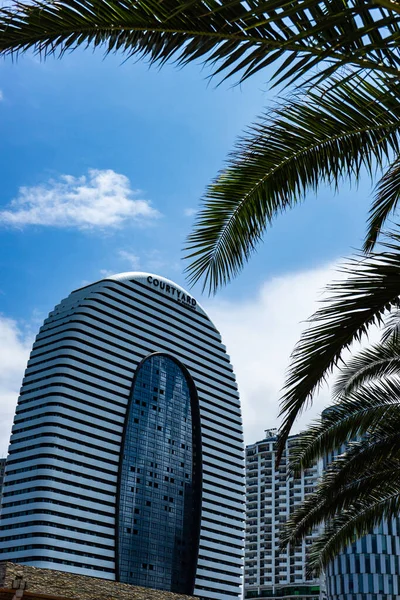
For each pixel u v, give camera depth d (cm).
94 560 13488
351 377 1602
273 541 17725
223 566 16212
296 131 762
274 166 791
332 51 452
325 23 444
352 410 1585
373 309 692
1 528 13662
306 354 726
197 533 15575
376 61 532
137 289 16688
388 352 1558
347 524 1909
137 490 14650
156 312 16938
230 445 17712
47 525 13138
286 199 806
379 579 10869
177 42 538
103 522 13912
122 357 15638
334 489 1645
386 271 673
